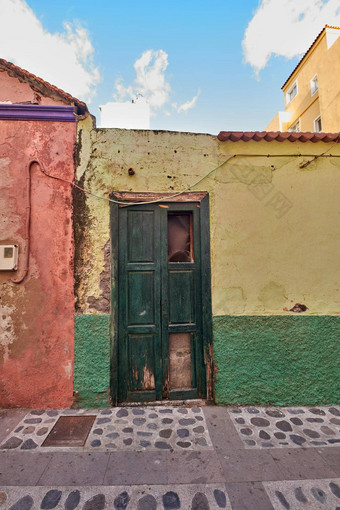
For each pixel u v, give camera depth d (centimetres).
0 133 327
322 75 1222
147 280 330
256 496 195
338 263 341
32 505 187
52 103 372
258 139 341
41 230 321
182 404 314
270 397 318
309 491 200
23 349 309
